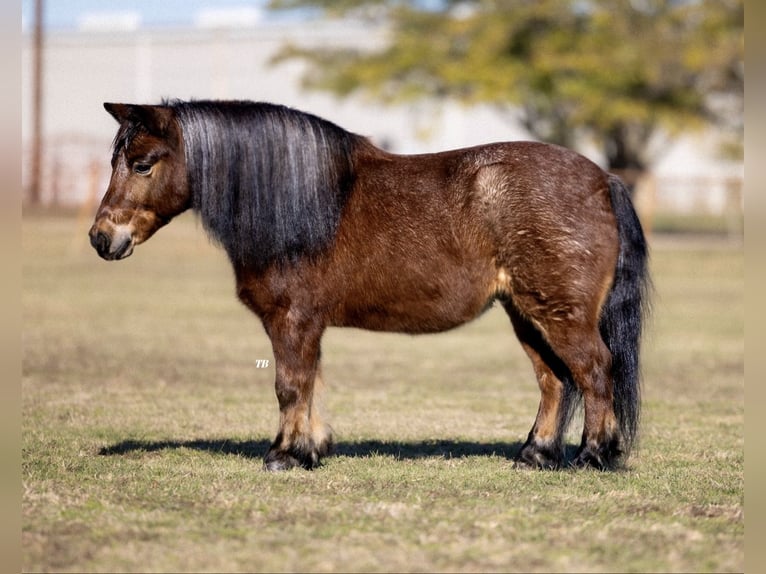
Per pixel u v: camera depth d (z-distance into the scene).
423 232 9.21
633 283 9.33
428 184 9.34
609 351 9.27
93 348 19.20
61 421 12.43
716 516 8.12
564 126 54.53
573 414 9.73
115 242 9.25
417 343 21.95
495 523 7.78
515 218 9.06
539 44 50.56
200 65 63.53
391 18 56.25
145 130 9.29
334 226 9.27
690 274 35.41
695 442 11.64
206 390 15.25
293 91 63.25
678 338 22.31
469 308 9.31
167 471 9.49
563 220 9.04
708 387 16.36
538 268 9.04
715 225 44.06
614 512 8.13
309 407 9.77
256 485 8.85
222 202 9.29
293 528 7.61
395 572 6.76
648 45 49.03
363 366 18.33
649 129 52.78
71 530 7.55
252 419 12.91
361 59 56.41
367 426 12.58
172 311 25.17
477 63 50.97
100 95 64.19
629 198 9.44
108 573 6.75
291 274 9.24
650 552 7.19
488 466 9.93
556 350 9.16
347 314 9.44
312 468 9.55
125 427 12.17
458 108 61.19
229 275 33.88
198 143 9.32
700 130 50.09
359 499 8.45
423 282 9.23
